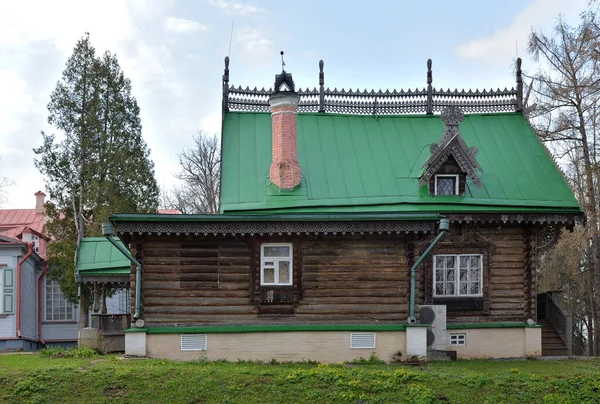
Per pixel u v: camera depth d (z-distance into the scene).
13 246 36.97
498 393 18.30
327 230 22.19
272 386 18.19
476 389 18.47
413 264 23.11
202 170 59.88
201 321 22.56
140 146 42.97
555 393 18.45
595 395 18.31
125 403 17.22
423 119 29.88
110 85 42.62
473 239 24.95
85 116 42.03
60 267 40.28
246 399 17.55
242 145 27.41
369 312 22.92
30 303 39.91
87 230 40.44
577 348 43.78
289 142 25.25
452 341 24.52
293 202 24.47
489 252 25.02
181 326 22.44
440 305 24.11
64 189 41.44
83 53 42.78
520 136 28.98
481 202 24.98
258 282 22.75
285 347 22.33
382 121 29.61
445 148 25.12
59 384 17.89
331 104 29.84
